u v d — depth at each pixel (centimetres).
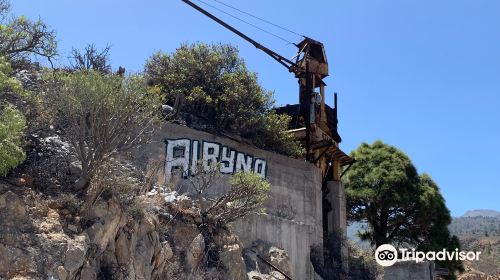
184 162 2669
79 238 1672
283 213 3041
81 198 1814
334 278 3316
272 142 3288
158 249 2033
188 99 3064
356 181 4719
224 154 2845
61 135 2042
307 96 3794
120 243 1861
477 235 13688
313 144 3688
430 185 4766
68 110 1870
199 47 3391
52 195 1772
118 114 1869
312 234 3191
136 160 2434
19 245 1530
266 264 2677
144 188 2269
